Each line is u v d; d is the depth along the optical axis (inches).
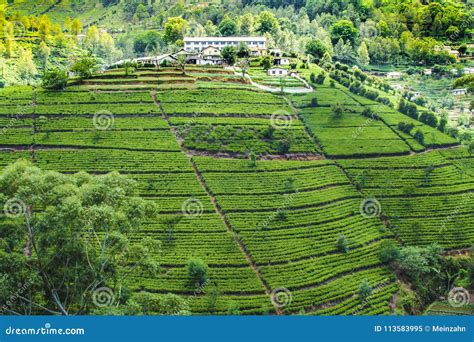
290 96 6786.4
